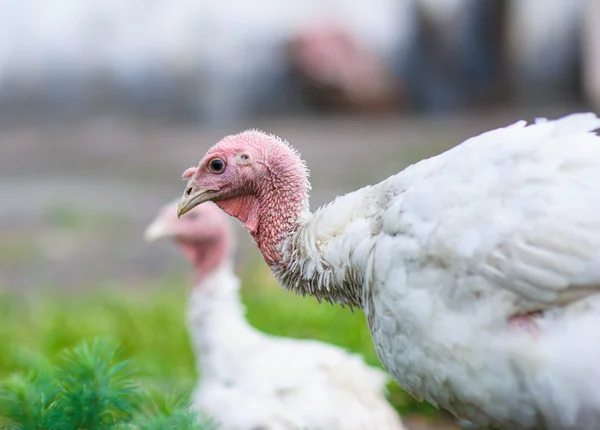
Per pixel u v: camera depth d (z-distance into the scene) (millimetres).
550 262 4188
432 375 4547
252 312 10031
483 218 4324
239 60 32281
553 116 26734
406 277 4496
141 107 32125
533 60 30359
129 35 33625
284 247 5184
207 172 5367
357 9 32031
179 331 9656
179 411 4930
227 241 7879
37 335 9523
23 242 15172
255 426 6156
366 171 19797
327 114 30094
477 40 30109
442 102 30094
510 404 4359
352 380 6469
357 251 4773
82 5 33969
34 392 4938
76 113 31891
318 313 9531
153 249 14789
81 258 14203
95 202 18250
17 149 25266
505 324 4289
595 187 4277
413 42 30578
